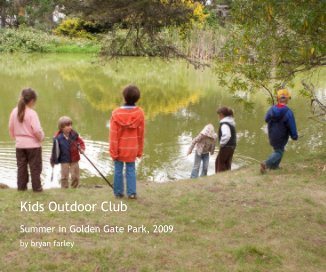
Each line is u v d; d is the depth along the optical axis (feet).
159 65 120.16
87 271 14.93
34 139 21.97
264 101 71.36
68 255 15.85
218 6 97.50
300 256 17.17
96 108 63.52
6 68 109.50
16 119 21.70
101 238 17.38
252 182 26.25
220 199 22.93
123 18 55.77
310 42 22.20
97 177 33.65
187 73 106.32
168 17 53.47
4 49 151.43
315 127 53.21
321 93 77.46
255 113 61.82
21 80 89.92
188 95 77.25
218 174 29.50
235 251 16.83
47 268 14.98
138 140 21.20
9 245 16.34
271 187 25.30
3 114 57.06
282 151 28.96
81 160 37.58
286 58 28.53
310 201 23.08
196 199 22.66
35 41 154.71
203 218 20.07
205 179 27.50
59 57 139.85
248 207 21.86
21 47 153.28
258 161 38.99
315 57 28.14
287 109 28.12
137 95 20.49
